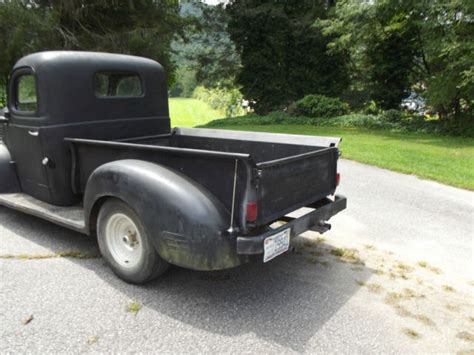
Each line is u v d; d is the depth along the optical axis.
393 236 4.57
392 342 2.70
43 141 4.00
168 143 5.16
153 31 16.05
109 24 16.53
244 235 2.84
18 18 12.69
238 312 2.99
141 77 4.77
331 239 4.46
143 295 3.18
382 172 7.71
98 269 3.57
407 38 15.38
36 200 4.33
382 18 13.80
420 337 2.76
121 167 3.13
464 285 3.49
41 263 3.66
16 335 2.65
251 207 2.78
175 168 3.14
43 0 14.52
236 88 22.47
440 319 2.98
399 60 15.83
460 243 4.41
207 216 2.79
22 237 4.24
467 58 11.33
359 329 2.83
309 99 17.47
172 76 18.61
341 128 14.76
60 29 14.20
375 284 3.46
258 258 3.03
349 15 14.16
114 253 3.39
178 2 18.39
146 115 4.89
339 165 8.31
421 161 8.49
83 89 4.19
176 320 2.87
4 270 3.51
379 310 3.07
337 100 17.25
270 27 19.19
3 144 4.70
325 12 18.86
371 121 14.92
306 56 19.64
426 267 3.82
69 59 4.07
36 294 3.14
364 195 6.18
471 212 5.44
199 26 19.88
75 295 3.14
